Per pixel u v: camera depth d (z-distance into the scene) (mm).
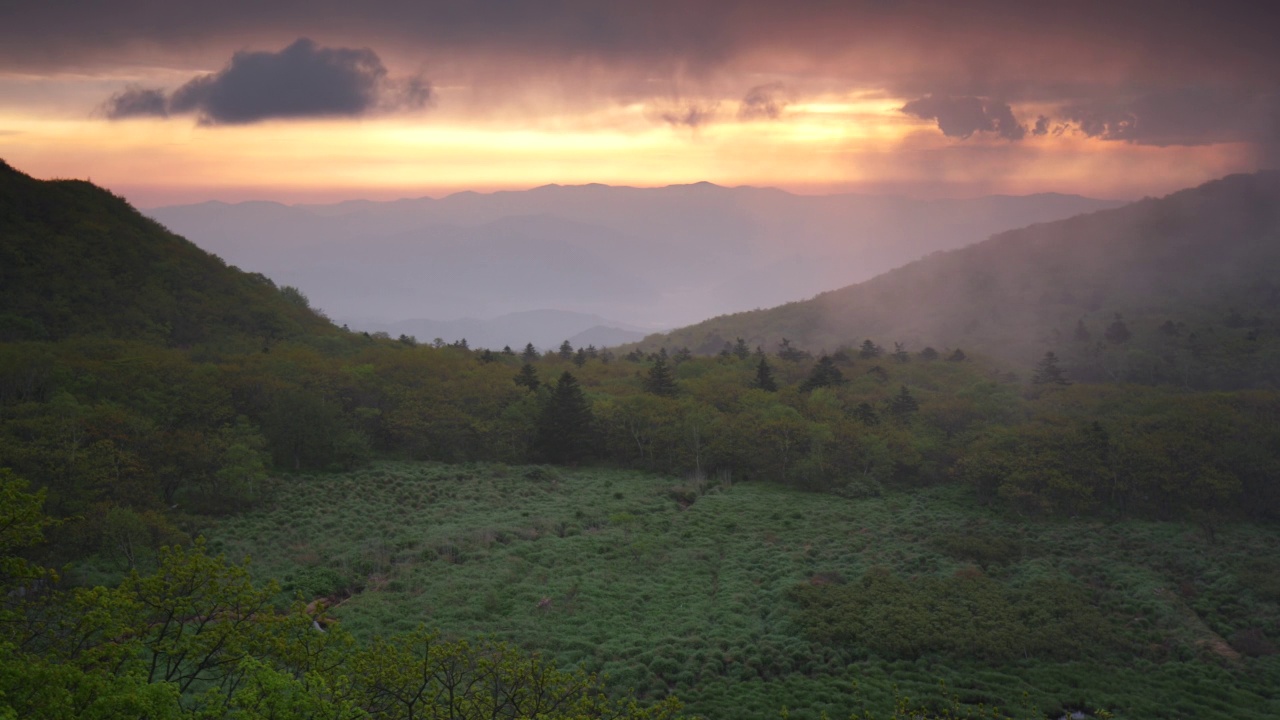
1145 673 51094
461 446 99750
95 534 55562
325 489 81125
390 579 61188
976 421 106312
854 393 125188
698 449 96188
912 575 64938
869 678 49375
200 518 68438
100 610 25750
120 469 66438
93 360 92812
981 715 44750
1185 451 80375
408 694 29672
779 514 80375
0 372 80125
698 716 43750
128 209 148125
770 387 129250
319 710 23672
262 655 27781
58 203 133750
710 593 62281
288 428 87938
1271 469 76562
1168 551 68625
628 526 75500
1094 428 84688
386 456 98250
